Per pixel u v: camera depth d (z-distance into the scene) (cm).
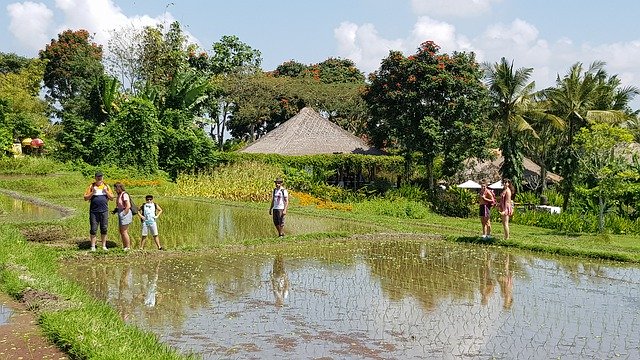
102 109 4278
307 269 1375
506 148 3838
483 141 3712
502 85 3997
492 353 796
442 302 1078
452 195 3291
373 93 3841
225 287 1159
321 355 772
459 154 3722
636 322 969
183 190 3400
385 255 1606
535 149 4775
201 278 1238
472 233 2202
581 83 4119
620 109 4647
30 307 865
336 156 3969
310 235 1848
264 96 6062
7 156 3738
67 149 4056
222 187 3325
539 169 4572
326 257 1550
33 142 4078
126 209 1477
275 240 1761
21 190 2995
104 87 4250
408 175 3950
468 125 3638
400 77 3709
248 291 1130
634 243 2083
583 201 2833
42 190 3028
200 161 4209
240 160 4028
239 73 6194
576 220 2533
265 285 1187
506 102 4047
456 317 973
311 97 6066
